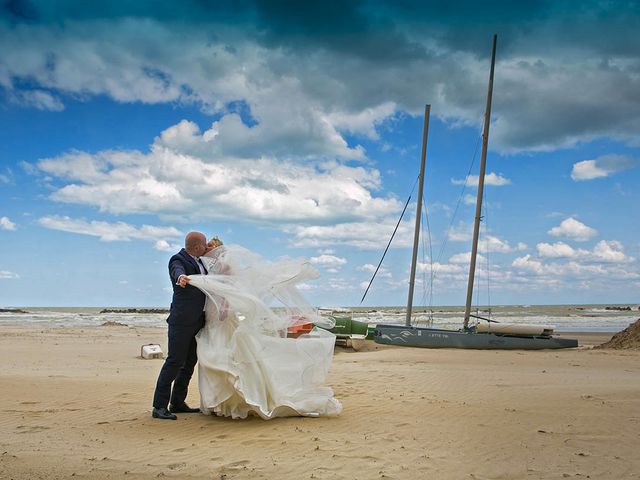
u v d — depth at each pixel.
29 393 7.88
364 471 4.31
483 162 24.44
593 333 31.91
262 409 5.99
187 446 5.05
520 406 6.89
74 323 41.12
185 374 6.57
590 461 4.61
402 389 8.41
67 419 6.21
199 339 6.25
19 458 4.62
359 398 7.52
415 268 24.84
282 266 6.69
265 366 6.17
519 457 4.70
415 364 13.32
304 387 6.37
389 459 4.62
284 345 6.35
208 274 6.46
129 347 19.03
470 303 23.44
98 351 17.17
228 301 6.16
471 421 6.03
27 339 22.33
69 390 8.20
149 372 11.30
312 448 4.95
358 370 11.51
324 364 6.51
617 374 11.00
